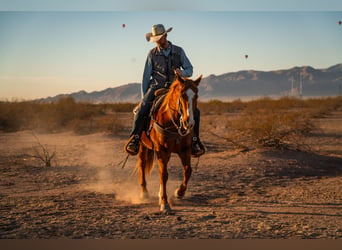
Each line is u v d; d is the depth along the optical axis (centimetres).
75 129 1956
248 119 1839
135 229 520
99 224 543
